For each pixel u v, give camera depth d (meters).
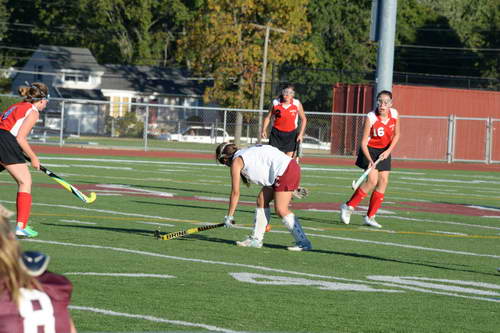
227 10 153.38
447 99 109.50
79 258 21.97
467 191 57.84
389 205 43.88
